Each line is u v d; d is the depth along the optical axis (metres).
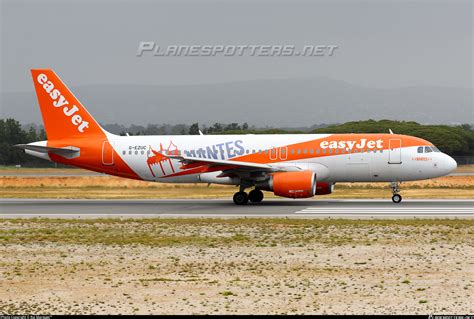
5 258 63.78
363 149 113.38
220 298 48.25
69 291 50.84
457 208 104.12
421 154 112.38
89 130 125.56
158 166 121.62
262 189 115.69
